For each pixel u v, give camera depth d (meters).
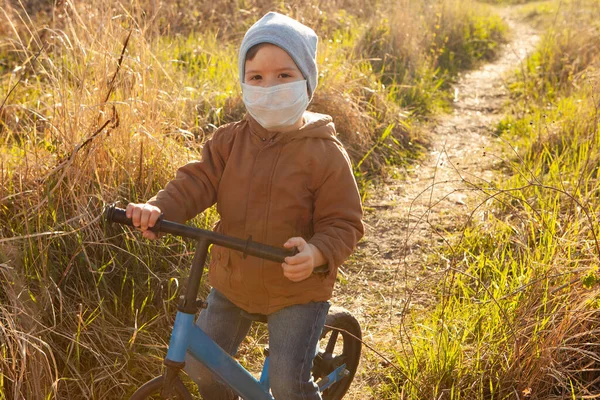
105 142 4.45
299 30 2.62
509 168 6.89
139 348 3.87
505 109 9.28
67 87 4.82
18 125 5.38
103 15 5.25
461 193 6.41
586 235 4.29
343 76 7.75
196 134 6.05
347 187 2.67
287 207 2.63
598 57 9.13
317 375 3.39
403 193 6.56
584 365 3.55
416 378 3.61
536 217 4.65
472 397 3.48
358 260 5.31
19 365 3.35
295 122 2.65
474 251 5.04
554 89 9.33
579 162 5.67
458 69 11.80
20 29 8.21
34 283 3.77
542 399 3.41
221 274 2.78
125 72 4.91
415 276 5.01
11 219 4.00
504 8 20.48
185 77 7.59
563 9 14.55
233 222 2.70
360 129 7.36
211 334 2.86
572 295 3.67
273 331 2.74
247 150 2.70
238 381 2.78
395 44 9.93
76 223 4.06
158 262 4.34
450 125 8.70
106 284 4.04
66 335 3.63
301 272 2.31
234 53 9.05
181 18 10.32
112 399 3.57
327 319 3.28
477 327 3.84
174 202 2.67
